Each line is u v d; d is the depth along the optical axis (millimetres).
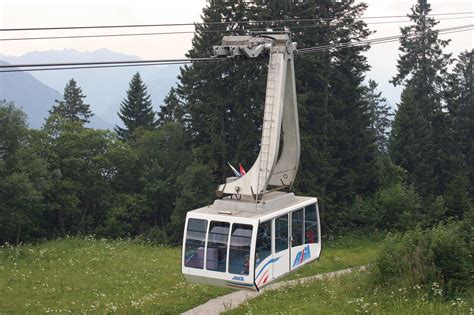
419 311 18609
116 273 27016
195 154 51812
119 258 30406
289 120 18547
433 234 23203
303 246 19062
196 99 52531
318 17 49688
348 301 20656
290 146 18859
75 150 55656
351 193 52062
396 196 47344
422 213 51438
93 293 23453
